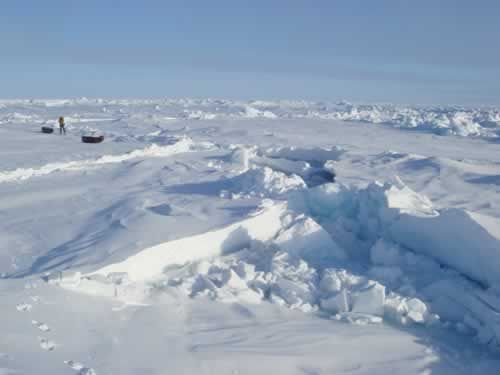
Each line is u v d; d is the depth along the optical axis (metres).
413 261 8.70
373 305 7.27
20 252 8.41
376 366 5.78
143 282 7.67
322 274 8.33
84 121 47.03
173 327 6.21
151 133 35.66
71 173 16.64
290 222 10.19
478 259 7.68
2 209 11.53
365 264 9.27
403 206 9.87
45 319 5.48
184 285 7.61
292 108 129.25
